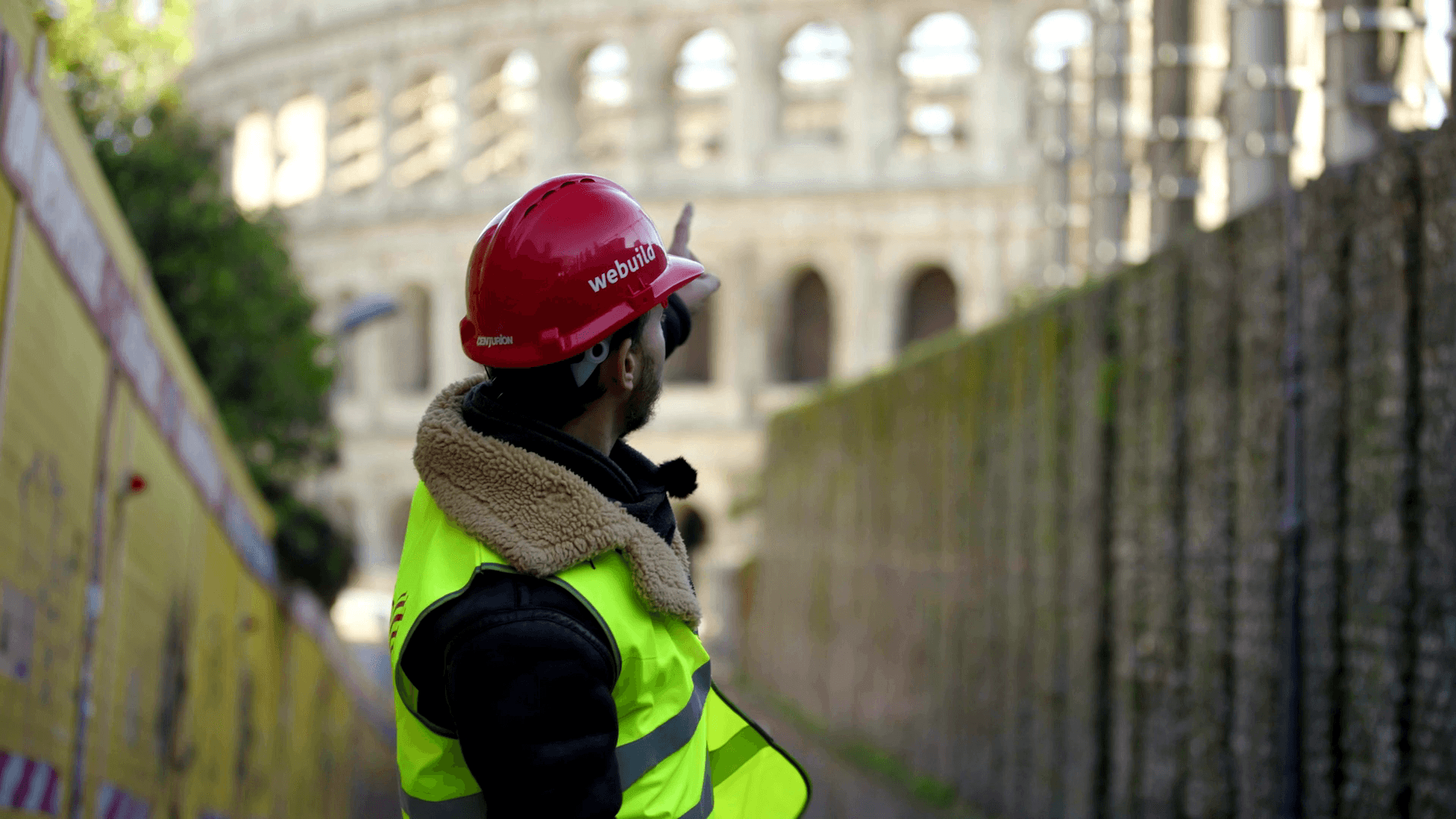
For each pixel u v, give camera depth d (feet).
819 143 217.56
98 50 41.68
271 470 64.39
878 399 87.66
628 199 7.89
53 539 19.97
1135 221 75.56
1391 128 28.78
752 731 8.80
